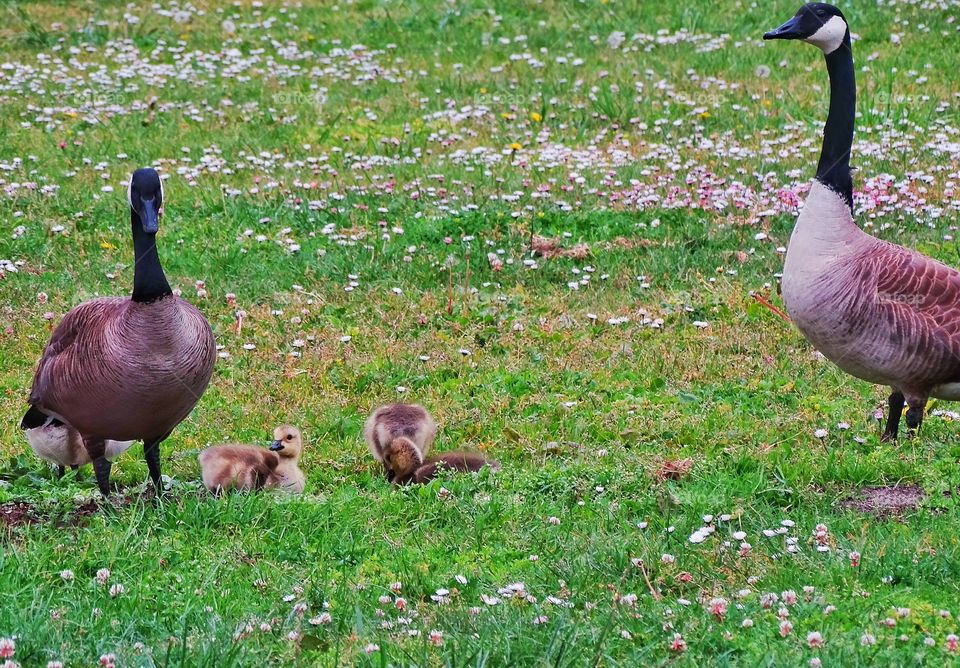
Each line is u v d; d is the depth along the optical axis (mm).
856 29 27141
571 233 18078
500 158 21016
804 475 11242
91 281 16953
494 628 8398
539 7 29938
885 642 8195
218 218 19094
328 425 13188
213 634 8344
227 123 23562
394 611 8898
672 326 15477
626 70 25594
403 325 15703
